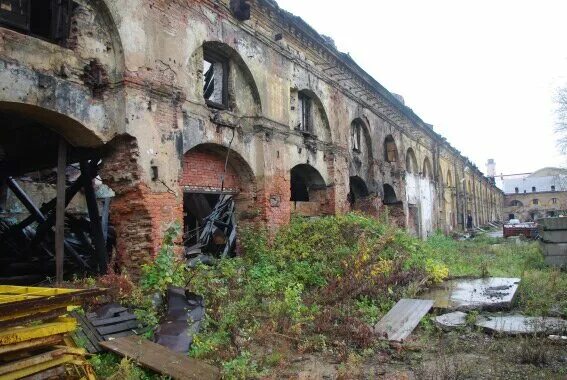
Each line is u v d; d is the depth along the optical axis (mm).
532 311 8375
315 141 15109
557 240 13766
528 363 6012
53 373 4211
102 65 7988
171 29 9180
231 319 7266
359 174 18734
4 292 4820
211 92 11930
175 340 6250
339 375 5590
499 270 13133
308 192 16203
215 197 15625
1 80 6426
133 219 8469
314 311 8266
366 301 9008
